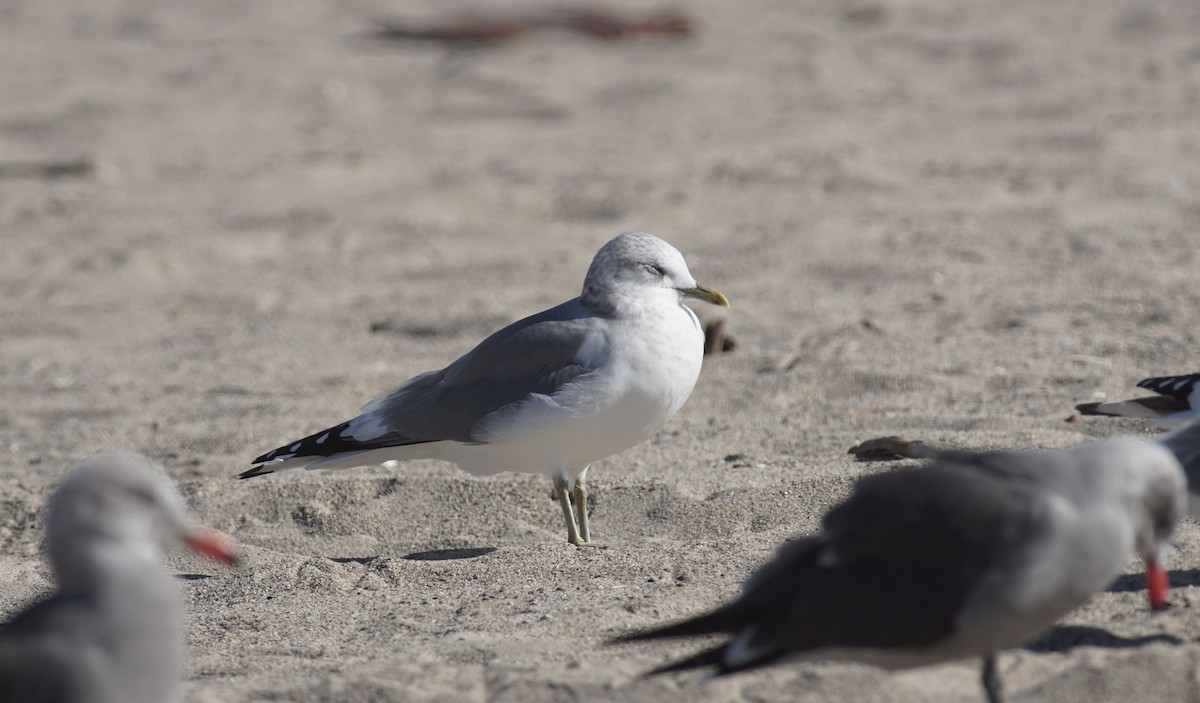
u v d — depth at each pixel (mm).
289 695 6668
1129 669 6461
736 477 10211
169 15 41250
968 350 13172
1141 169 19547
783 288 15891
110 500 5430
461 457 9617
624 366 9125
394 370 14023
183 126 27297
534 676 6746
